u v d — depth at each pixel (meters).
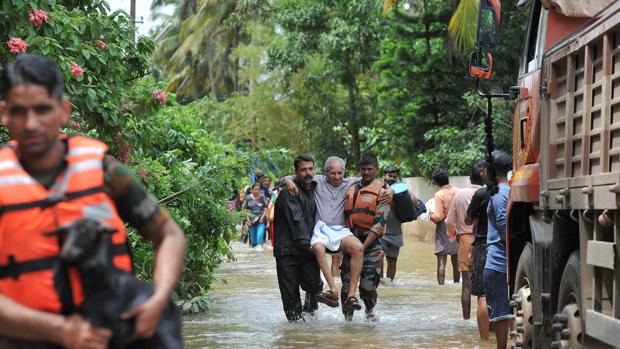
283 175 22.78
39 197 6.16
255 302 24.41
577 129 11.40
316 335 18.67
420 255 40.69
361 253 20.28
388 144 53.09
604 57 10.19
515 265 14.98
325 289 26.73
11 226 6.11
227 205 22.80
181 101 89.12
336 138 62.62
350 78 54.69
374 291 20.67
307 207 20.62
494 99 41.50
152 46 18.08
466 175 45.16
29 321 5.97
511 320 15.32
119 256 6.33
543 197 12.41
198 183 20.12
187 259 21.80
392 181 29.03
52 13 15.29
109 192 6.48
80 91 15.43
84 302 6.05
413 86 47.47
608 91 10.12
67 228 6.05
